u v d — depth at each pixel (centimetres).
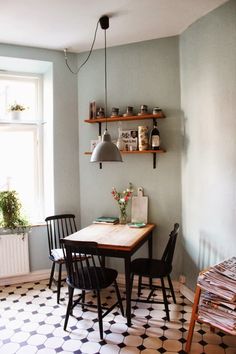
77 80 353
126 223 325
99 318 230
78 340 229
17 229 337
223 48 236
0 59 329
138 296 299
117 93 336
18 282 341
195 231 285
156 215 324
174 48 311
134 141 324
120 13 259
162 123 317
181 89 307
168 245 263
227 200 235
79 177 356
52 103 346
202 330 239
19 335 236
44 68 360
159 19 272
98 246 245
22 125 370
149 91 322
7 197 330
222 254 243
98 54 343
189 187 294
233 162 228
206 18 258
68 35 305
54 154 346
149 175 326
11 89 370
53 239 347
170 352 212
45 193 379
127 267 242
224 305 195
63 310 276
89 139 349
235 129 224
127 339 229
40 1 238
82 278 241
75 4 243
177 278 316
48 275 353
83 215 356
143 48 323
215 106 247
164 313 266
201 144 270
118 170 339
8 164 368
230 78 229
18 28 287
